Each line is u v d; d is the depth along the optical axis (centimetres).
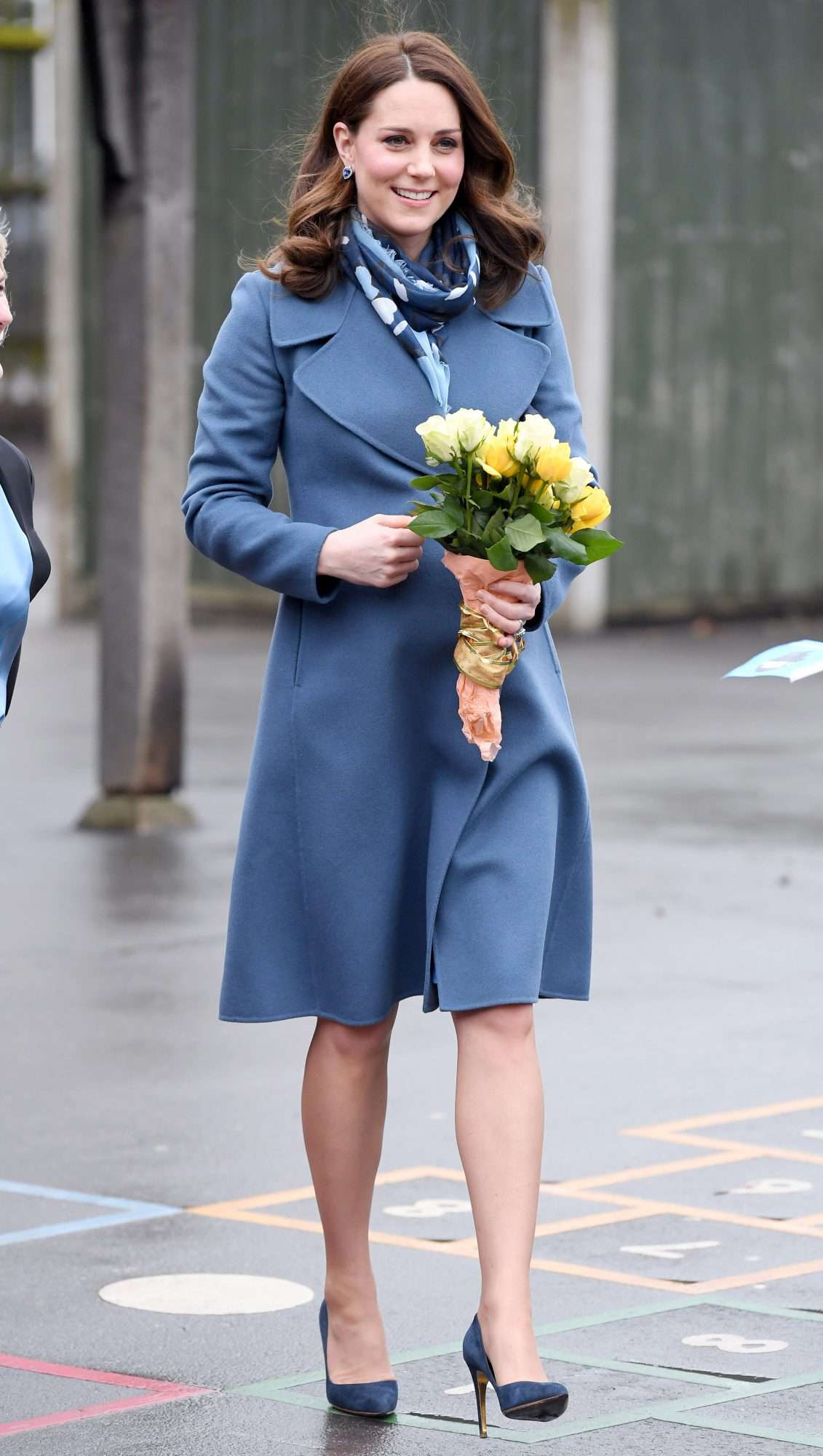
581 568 718
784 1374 757
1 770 2405
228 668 3425
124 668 2045
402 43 705
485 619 675
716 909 1705
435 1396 738
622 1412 718
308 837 704
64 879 1806
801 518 4300
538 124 3881
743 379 4169
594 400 3969
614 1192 997
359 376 704
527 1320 659
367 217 710
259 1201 985
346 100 702
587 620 4059
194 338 4034
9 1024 1333
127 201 1977
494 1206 673
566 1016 1360
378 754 700
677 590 4169
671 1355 777
